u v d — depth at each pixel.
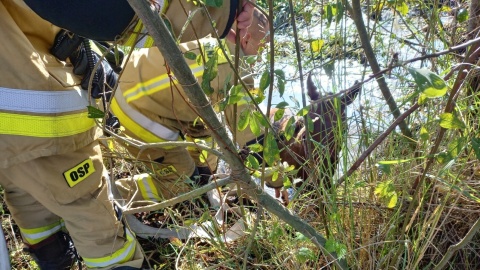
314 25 1.81
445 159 1.27
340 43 1.60
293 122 1.26
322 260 1.66
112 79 1.68
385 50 1.85
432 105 1.59
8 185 1.66
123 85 2.03
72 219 1.59
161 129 2.03
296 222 1.35
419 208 1.47
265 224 1.73
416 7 1.83
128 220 2.07
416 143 1.59
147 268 1.97
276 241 1.53
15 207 1.72
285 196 1.83
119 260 1.68
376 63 1.47
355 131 1.74
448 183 1.43
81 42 1.48
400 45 1.84
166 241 2.09
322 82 1.91
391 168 1.63
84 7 1.15
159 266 1.99
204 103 1.10
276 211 1.33
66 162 1.51
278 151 1.27
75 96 1.48
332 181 1.53
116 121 1.92
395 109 1.54
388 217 1.60
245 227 1.72
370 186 1.62
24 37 1.38
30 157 1.42
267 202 1.31
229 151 1.21
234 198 2.16
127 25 1.18
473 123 1.50
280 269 1.62
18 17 1.42
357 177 1.67
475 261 1.62
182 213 2.19
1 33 1.34
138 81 1.99
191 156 2.26
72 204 1.56
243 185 1.29
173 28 1.30
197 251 1.79
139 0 0.92
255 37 1.73
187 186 1.99
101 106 1.90
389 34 1.86
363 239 1.58
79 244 1.65
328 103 1.75
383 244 1.52
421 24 1.96
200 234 1.90
